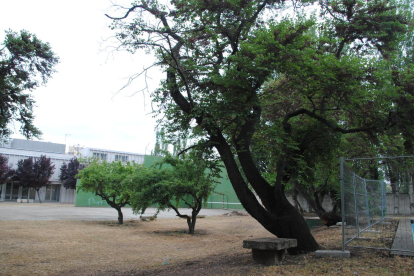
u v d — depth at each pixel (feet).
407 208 41.57
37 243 39.24
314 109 29.14
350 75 26.09
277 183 26.84
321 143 31.01
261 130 28.35
